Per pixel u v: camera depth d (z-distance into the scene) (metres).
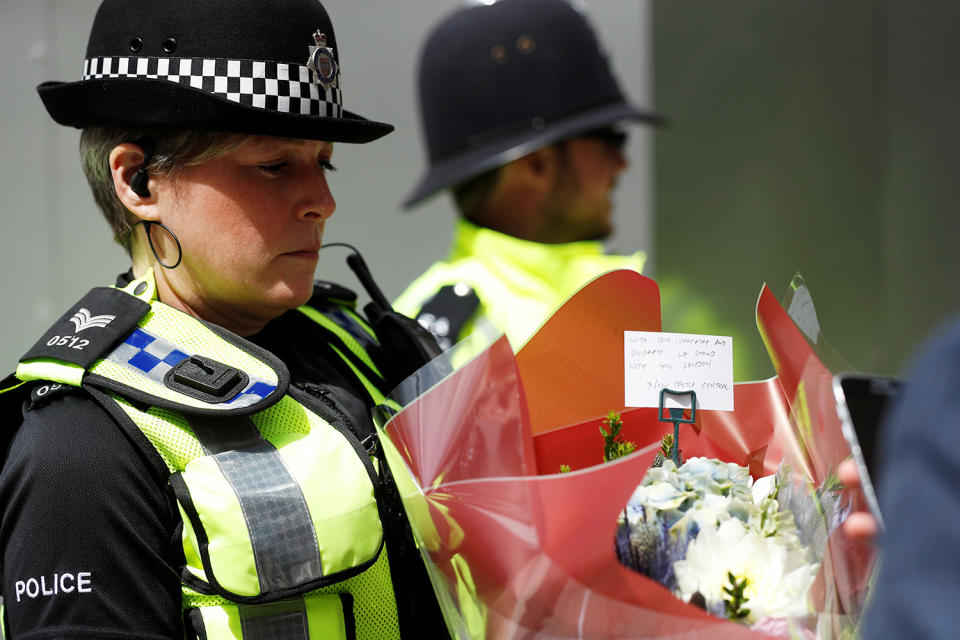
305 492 2.89
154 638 2.78
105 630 2.74
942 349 1.75
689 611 2.62
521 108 5.46
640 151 7.27
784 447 3.29
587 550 2.61
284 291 3.17
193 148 3.03
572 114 5.47
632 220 7.30
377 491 3.04
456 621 2.89
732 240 7.43
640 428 3.36
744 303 7.46
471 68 5.53
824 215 7.60
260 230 3.10
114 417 2.86
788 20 7.43
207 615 2.81
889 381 2.99
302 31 3.12
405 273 6.88
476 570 2.76
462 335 4.96
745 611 2.67
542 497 2.60
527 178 5.43
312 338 3.54
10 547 2.82
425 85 5.71
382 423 3.03
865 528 2.76
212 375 2.96
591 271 5.44
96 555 2.76
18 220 6.41
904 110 7.63
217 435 2.92
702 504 2.83
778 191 7.50
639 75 7.23
